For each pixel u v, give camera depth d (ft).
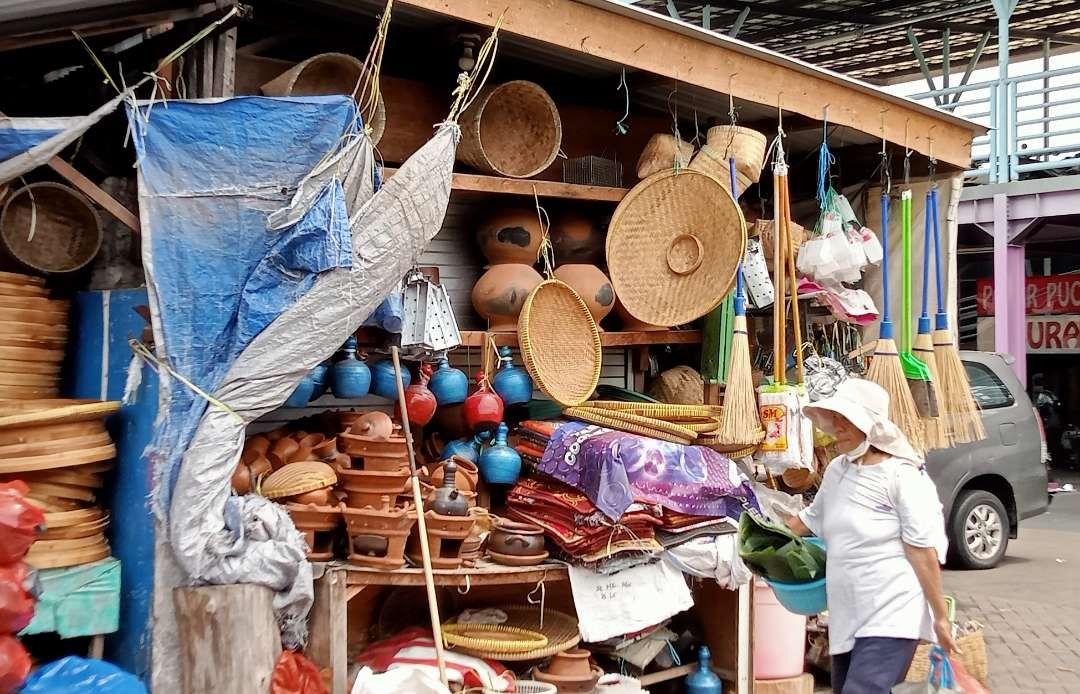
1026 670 18.30
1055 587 24.58
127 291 12.49
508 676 13.60
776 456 16.66
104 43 13.48
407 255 12.59
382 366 15.05
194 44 12.61
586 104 19.48
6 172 11.07
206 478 11.40
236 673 11.22
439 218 12.80
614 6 15.53
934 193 20.66
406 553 13.62
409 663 13.33
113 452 12.13
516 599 16.16
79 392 13.46
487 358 16.06
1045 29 44.32
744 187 18.35
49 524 11.41
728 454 16.98
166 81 11.93
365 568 12.77
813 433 18.40
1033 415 27.78
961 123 21.77
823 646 17.76
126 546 12.26
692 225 17.54
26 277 12.78
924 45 45.68
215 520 11.49
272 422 15.44
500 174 16.40
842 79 19.12
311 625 12.46
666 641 15.89
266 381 11.71
